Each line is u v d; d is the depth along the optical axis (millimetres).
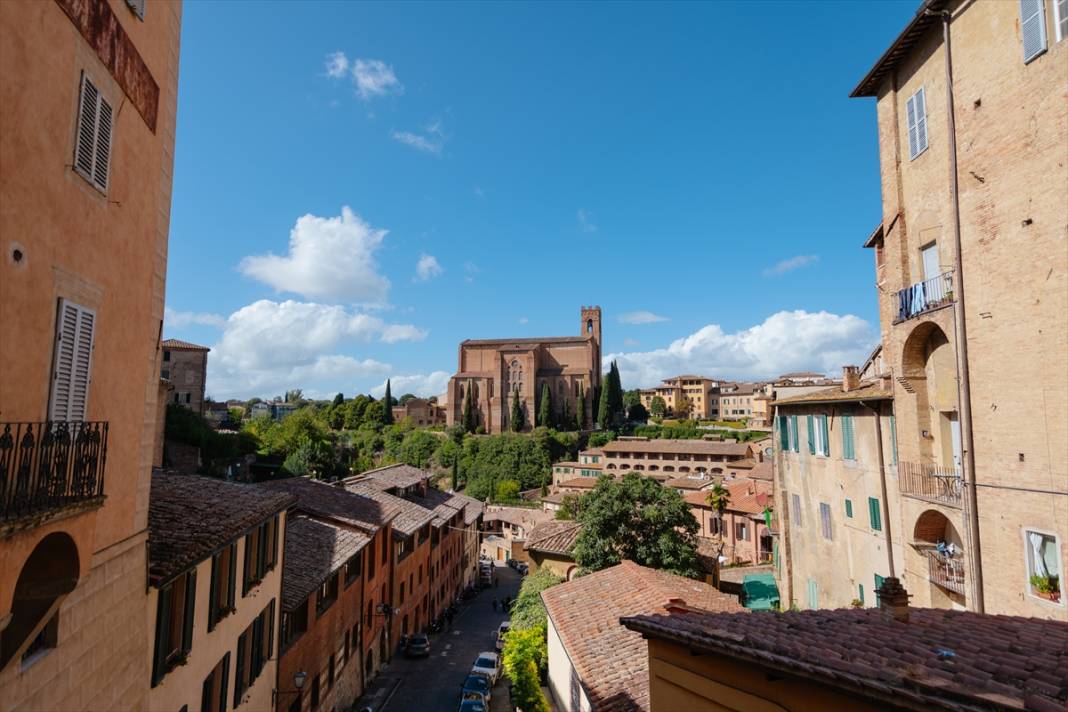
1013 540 14953
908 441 19047
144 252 10594
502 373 137250
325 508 30328
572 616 20125
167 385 35000
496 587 63062
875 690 5570
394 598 36375
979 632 8258
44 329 7391
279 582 20125
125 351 9906
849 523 23375
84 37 8227
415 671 34281
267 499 18375
